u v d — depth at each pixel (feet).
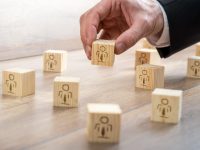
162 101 1.59
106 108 1.41
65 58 2.54
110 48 1.95
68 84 1.75
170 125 1.57
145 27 1.97
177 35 2.17
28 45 3.12
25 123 1.55
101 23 2.15
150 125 1.56
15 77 1.90
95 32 2.01
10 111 1.69
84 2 3.69
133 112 1.72
